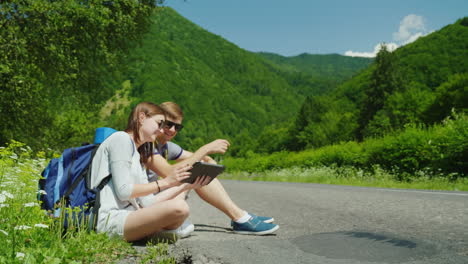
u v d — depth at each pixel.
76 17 10.98
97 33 12.01
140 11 13.76
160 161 3.15
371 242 2.91
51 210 2.77
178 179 2.79
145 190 2.72
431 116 38.25
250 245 2.79
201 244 2.79
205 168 2.90
